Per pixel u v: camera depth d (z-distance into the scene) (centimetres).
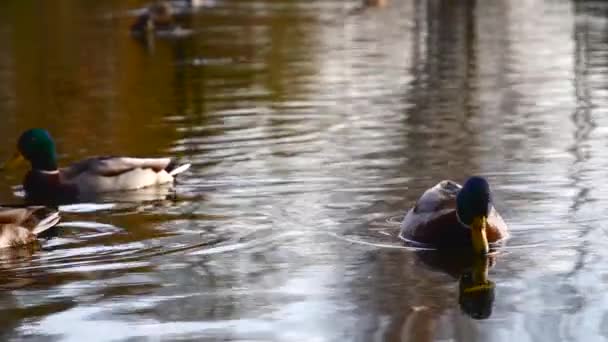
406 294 1048
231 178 1634
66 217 1438
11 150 1955
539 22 4347
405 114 2206
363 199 1466
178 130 2100
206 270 1150
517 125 2047
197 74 2953
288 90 2603
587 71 2842
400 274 1118
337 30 4128
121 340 929
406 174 1619
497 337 916
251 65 3102
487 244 1184
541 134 1942
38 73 3080
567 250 1191
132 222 1388
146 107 2417
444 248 1219
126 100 2533
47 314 1008
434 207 1245
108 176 1611
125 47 3675
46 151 1631
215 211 1428
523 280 1085
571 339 907
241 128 2089
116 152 1908
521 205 1404
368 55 3291
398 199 1460
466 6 5247
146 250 1238
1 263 1195
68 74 3038
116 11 5031
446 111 2236
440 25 4297
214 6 5294
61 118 2314
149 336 938
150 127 2148
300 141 1930
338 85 2667
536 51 3325
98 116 2320
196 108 2370
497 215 1262
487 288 1060
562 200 1427
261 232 1307
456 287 1065
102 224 1382
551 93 2464
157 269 1158
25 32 4231
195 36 3966
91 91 2700
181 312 1004
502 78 2739
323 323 963
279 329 949
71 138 2072
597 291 1041
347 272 1127
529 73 2830
